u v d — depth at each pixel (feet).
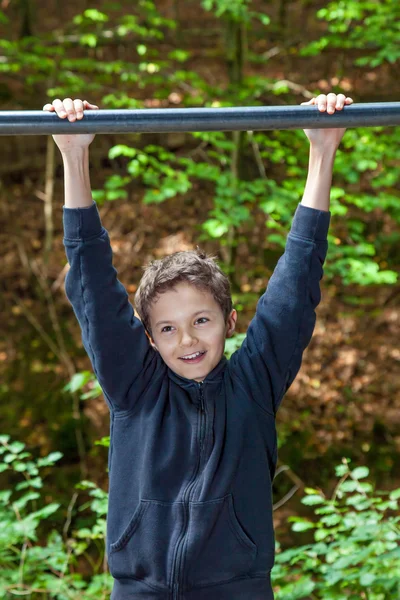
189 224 26.99
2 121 5.32
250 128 5.46
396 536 9.59
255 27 29.25
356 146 18.08
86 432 23.43
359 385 24.71
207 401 5.66
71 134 5.46
